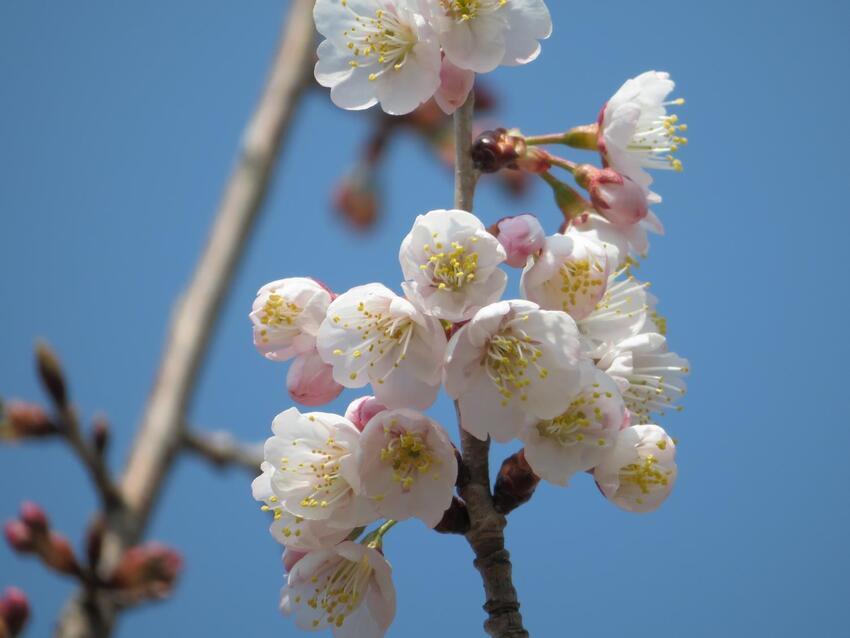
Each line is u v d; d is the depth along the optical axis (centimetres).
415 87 58
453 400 57
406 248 57
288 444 57
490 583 56
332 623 57
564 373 56
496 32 58
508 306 56
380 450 56
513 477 56
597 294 57
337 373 56
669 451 57
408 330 56
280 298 58
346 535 57
